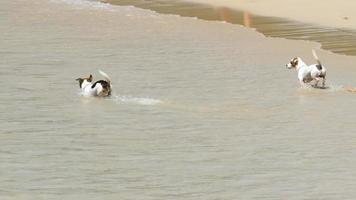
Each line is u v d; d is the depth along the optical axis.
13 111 61.78
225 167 48.03
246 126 57.16
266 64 80.06
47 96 66.44
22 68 78.19
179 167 48.06
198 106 62.72
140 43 92.75
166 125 57.59
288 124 57.59
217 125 57.47
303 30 99.38
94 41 94.12
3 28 103.12
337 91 67.50
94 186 44.53
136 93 67.25
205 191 43.59
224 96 66.31
